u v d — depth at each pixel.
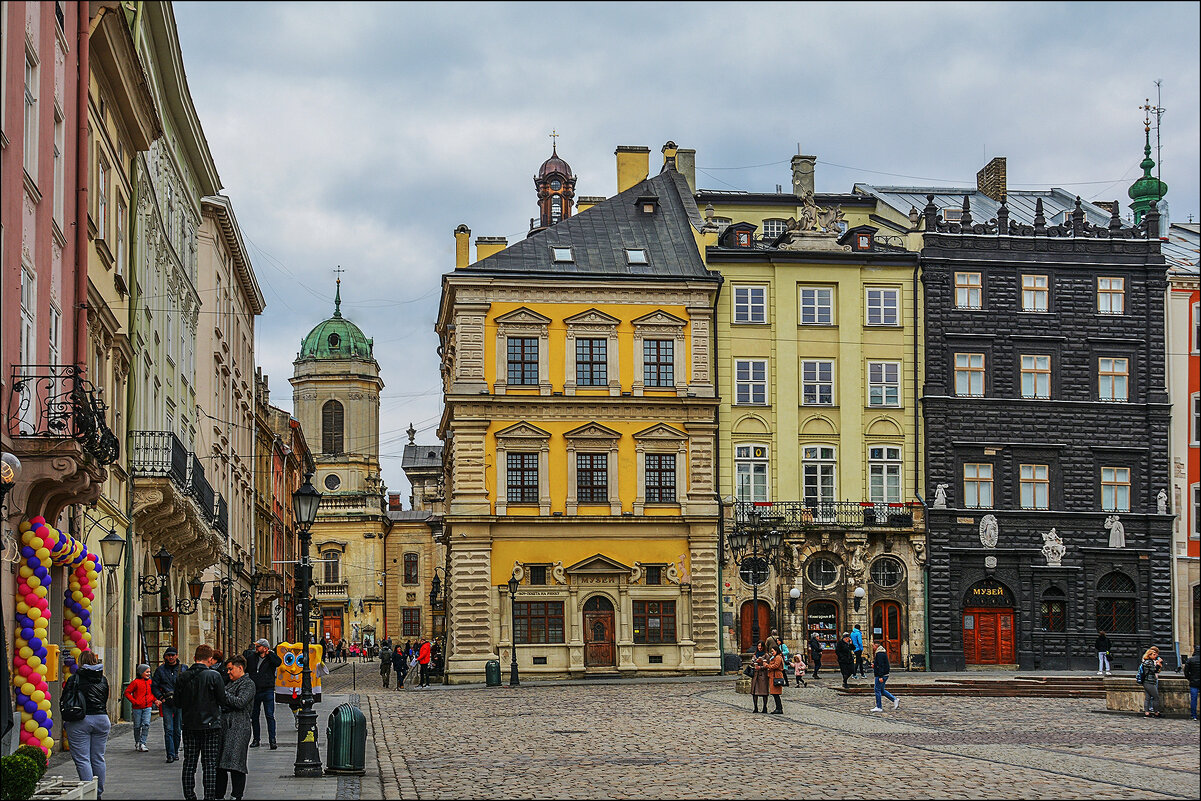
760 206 78.62
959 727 34.91
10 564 23.89
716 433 65.94
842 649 49.03
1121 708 39.53
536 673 62.88
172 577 48.50
